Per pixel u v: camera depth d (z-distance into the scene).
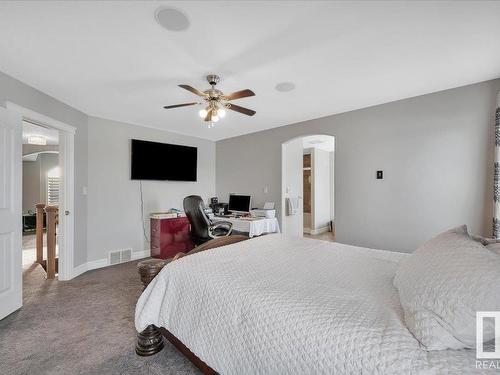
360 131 3.30
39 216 3.71
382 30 1.66
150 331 1.65
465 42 1.80
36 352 1.68
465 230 1.33
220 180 5.27
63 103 3.02
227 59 2.03
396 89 2.67
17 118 2.30
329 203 6.93
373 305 1.05
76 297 2.56
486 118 2.46
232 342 1.07
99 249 3.62
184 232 4.25
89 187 3.52
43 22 1.57
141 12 1.49
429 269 1.00
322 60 2.05
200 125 4.14
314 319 0.94
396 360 0.74
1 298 2.11
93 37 1.73
